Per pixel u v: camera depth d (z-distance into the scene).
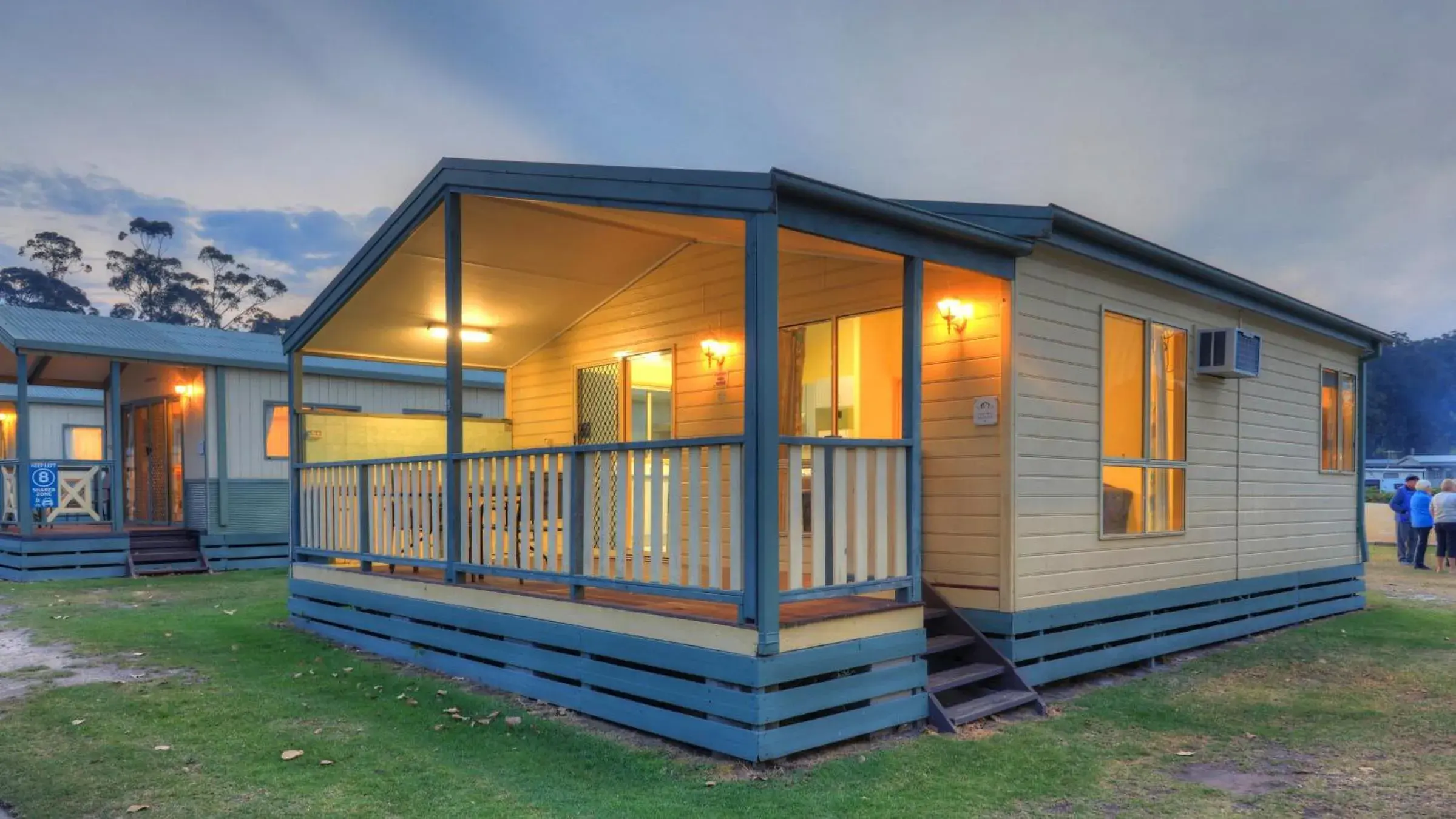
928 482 6.77
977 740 5.19
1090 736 5.40
